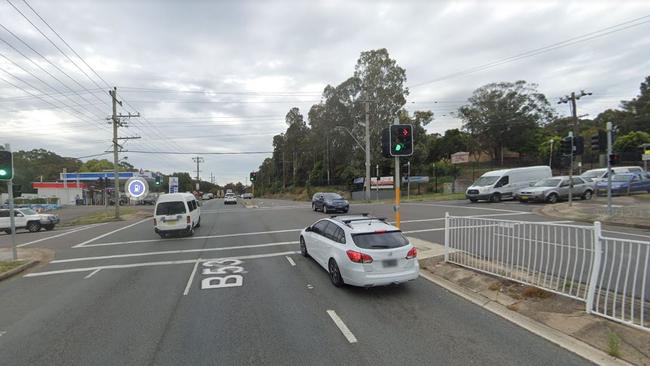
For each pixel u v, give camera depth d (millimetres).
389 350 5008
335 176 66688
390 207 28922
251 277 9039
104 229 22750
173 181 48250
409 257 7590
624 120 69938
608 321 5418
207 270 9961
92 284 9016
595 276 5676
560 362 4586
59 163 103312
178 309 6832
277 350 5062
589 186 27000
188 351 5086
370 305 6859
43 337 5734
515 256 9883
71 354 5109
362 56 48562
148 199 67812
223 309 6766
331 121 59312
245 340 5398
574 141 21344
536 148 74938
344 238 7977
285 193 91000
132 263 11406
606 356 4684
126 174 69812
